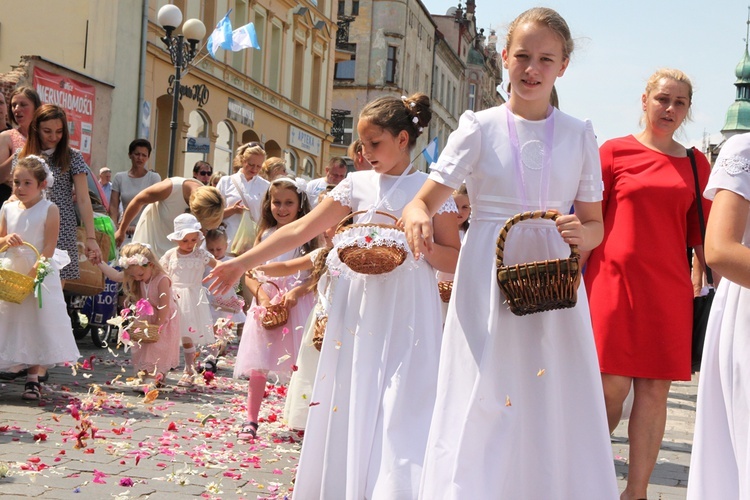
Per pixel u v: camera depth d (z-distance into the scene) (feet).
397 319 16.19
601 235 13.97
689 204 19.17
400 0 195.93
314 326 23.04
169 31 67.00
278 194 23.54
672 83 19.40
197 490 18.20
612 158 19.66
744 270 10.46
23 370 31.04
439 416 13.34
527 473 13.26
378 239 15.94
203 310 32.19
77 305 38.34
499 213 13.60
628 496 18.51
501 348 13.23
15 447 20.79
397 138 16.94
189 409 27.09
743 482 10.96
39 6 77.41
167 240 40.47
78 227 34.78
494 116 13.74
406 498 15.12
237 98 107.34
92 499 17.07
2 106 35.68
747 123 241.55
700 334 18.90
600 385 13.61
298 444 23.12
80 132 69.05
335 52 152.35
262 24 114.42
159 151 90.99
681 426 31.07
